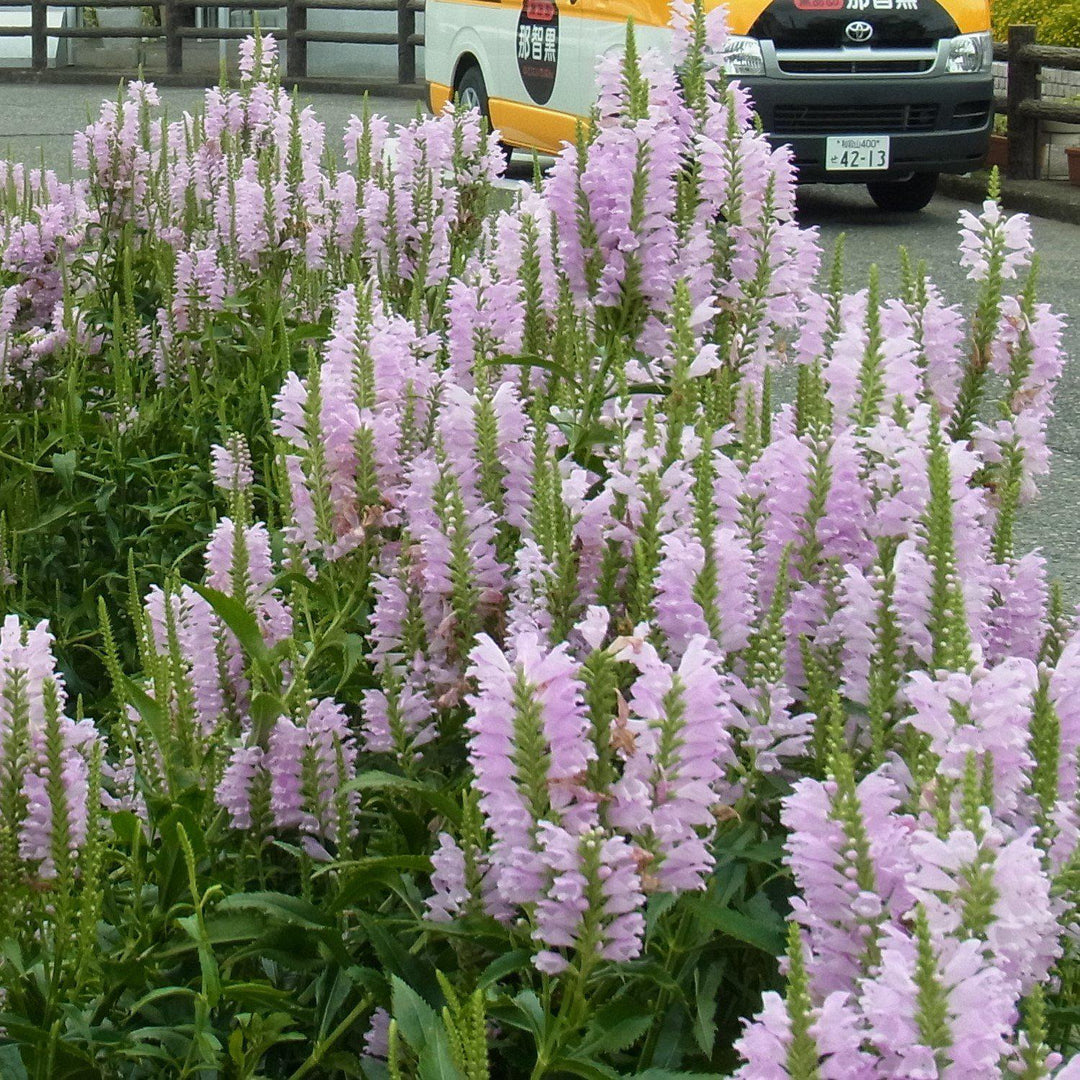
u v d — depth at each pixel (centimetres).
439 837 216
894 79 1355
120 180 639
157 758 255
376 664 264
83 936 211
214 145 678
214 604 248
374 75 2720
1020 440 323
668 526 237
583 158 318
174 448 490
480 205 546
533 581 240
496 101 1507
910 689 185
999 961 158
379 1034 223
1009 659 211
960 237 1313
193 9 2817
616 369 265
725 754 195
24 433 494
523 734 180
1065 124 1590
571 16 1364
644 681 187
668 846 189
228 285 562
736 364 350
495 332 340
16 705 221
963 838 160
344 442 278
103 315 571
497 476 263
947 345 319
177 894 228
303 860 236
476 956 215
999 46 1611
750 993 216
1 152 1548
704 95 355
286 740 245
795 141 1351
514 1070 226
